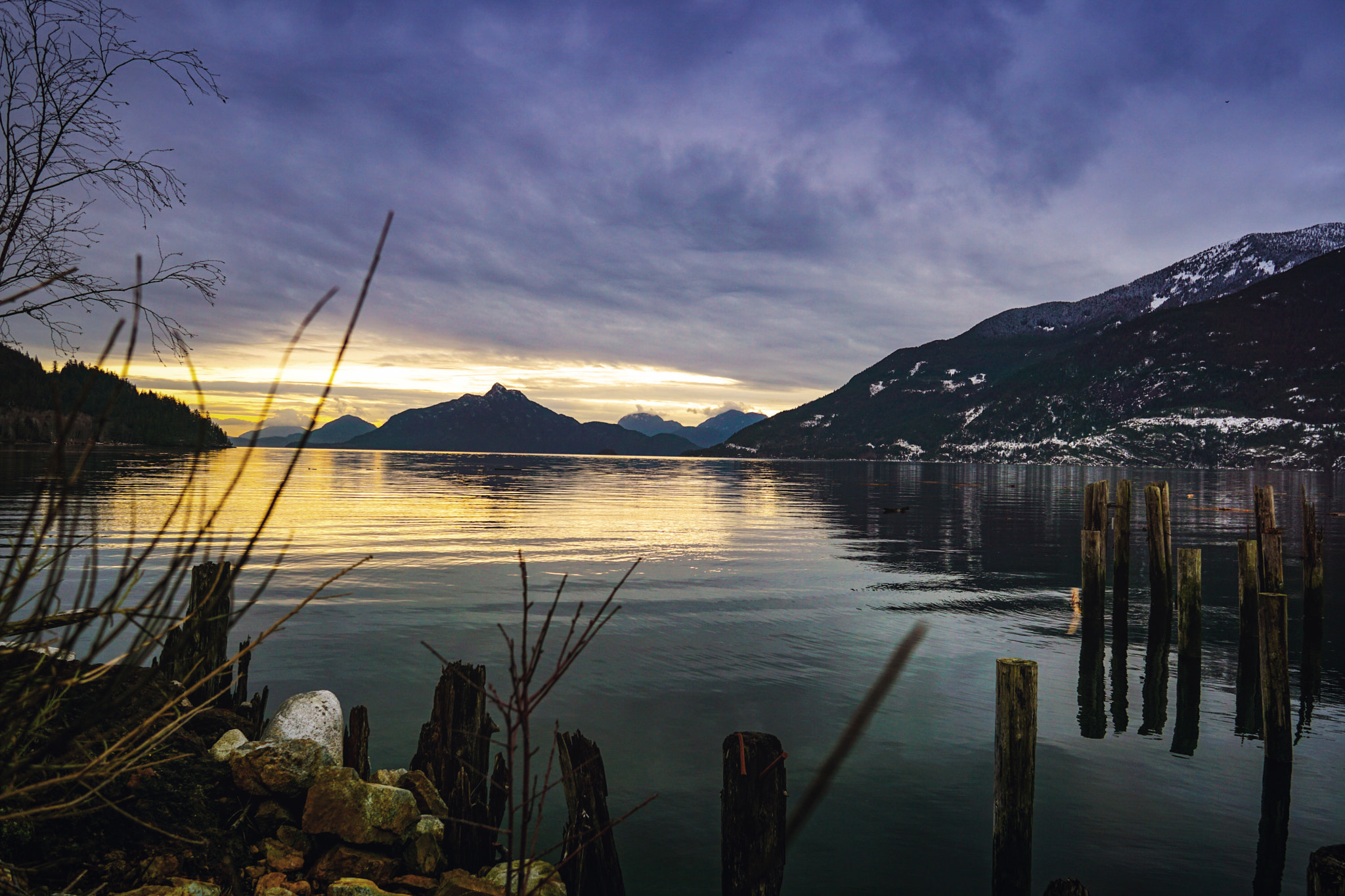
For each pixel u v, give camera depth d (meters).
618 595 18.72
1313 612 15.62
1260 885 6.93
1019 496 73.12
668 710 10.73
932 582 21.92
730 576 22.08
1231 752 10.05
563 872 6.26
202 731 6.80
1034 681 6.39
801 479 117.75
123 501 34.72
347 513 38.38
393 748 9.00
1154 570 15.78
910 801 8.34
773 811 5.57
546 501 53.03
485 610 16.34
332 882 5.68
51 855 4.74
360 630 14.35
